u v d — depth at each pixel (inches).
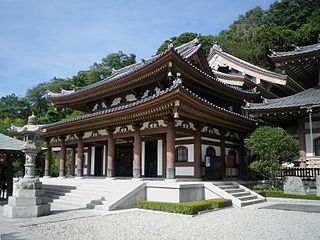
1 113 2925.7
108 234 379.9
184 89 597.3
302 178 779.4
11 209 494.6
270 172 775.1
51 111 2164.1
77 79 3073.3
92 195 670.5
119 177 971.9
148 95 888.9
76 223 451.2
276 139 746.8
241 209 605.0
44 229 408.5
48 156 1107.9
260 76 1251.2
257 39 2383.1
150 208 577.3
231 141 940.0
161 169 860.6
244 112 1112.8
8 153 678.5
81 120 842.2
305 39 2028.8
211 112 722.8
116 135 837.2
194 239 357.1
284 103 861.8
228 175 893.8
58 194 736.3
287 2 2536.9
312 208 615.5
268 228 419.5
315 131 839.1
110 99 1034.7
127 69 1264.8
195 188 652.1
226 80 1218.6
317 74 970.1
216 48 1381.6
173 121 679.7
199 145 765.3
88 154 1153.4
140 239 355.9
